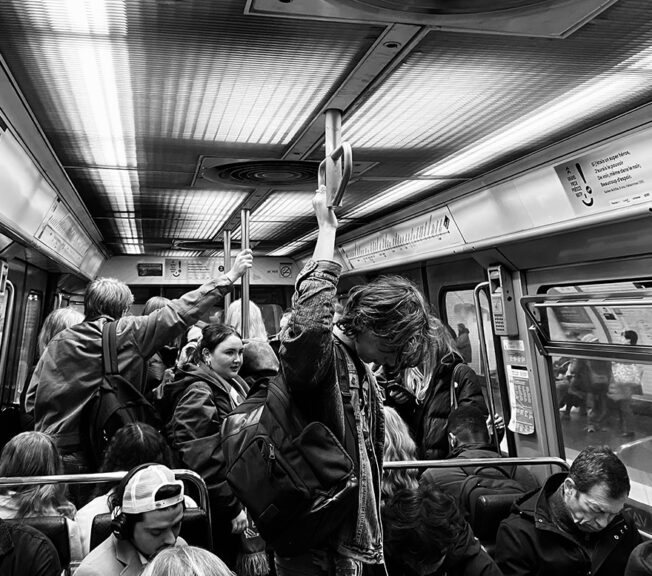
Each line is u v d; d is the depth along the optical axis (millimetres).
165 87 2115
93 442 2572
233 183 3605
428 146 2938
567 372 3742
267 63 1928
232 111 2359
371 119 2506
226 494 2508
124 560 1722
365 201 4480
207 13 1583
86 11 1575
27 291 4879
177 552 1456
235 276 2900
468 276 4844
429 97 2270
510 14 1607
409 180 3699
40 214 3578
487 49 1856
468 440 3229
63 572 2227
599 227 3023
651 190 2592
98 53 1834
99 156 2992
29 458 2295
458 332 5160
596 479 2102
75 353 2572
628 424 3291
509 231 3639
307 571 1353
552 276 3742
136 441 2307
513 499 2752
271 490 1211
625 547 2230
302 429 1276
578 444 3678
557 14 1610
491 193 3629
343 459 1233
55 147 2846
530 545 2232
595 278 3389
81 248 5527
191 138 2701
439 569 1817
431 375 3732
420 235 4777
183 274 8336
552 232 3289
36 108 2307
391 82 2107
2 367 4129
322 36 1738
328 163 1550
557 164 3014
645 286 3076
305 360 1229
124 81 2057
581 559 2191
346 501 1255
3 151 2520
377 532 1328
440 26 1677
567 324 3488
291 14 1594
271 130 2596
